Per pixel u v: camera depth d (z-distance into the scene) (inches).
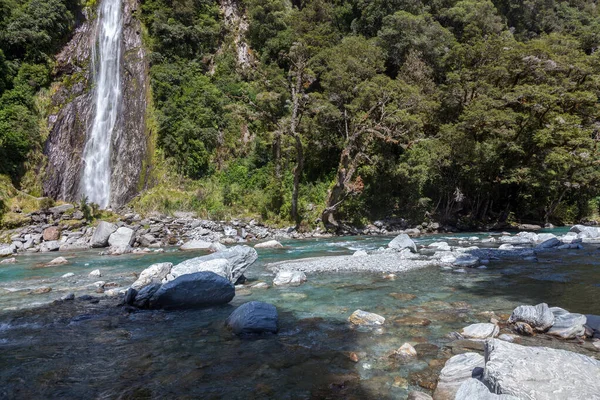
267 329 235.1
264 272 446.9
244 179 1129.4
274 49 1453.0
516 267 445.1
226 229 865.5
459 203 1166.3
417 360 188.5
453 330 233.5
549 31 2119.8
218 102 1226.0
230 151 1193.4
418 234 971.3
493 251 570.9
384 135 983.6
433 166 1056.2
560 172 1134.4
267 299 319.9
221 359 195.6
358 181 987.9
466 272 422.0
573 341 206.8
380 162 1065.5
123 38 1273.4
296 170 983.0
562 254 540.7
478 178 1120.2
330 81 1152.2
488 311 271.4
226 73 1357.0
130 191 1058.7
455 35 1694.1
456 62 1304.1
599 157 1090.1
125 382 169.9
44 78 1111.0
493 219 1243.2
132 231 738.8
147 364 190.4
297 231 948.0
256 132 1237.7
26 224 781.3
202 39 1378.0
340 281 387.2
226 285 311.7
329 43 1409.9
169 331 243.1
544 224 1240.8
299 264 489.1
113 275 446.0
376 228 1019.3
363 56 1230.9
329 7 1651.1
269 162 1152.2
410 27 1360.7
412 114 1101.7
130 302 312.3
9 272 476.4
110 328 250.4
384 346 209.2
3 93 1013.8
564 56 1222.9
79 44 1234.6
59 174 1013.8
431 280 383.9
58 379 173.9
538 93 1016.9
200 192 1029.8
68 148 1054.4
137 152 1101.7
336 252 621.9
